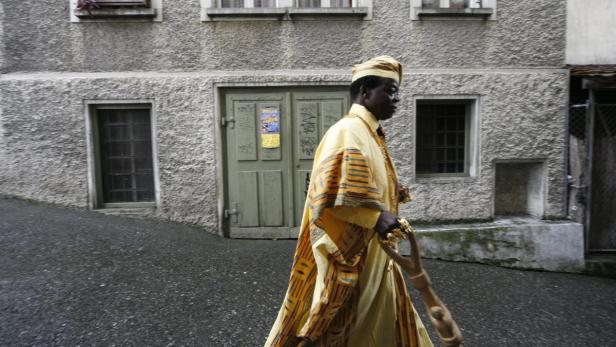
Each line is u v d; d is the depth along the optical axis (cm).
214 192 512
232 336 289
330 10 502
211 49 508
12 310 301
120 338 277
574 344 318
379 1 511
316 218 167
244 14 500
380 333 196
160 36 504
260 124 517
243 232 523
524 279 461
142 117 521
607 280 490
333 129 180
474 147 528
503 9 518
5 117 499
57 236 427
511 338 321
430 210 520
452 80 517
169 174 509
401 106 516
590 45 533
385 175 179
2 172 504
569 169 539
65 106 500
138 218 507
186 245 453
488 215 526
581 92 547
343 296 175
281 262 430
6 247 398
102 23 500
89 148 505
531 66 526
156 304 325
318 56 513
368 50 514
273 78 508
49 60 502
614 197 531
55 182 505
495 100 521
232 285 368
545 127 525
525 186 553
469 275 454
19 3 495
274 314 322
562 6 523
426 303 173
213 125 509
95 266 379
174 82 504
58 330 281
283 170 521
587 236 516
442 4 532
